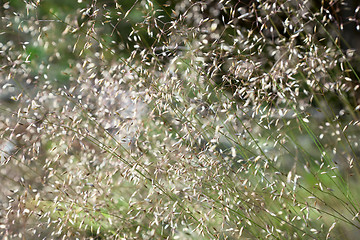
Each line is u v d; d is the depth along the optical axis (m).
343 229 3.59
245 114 3.57
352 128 4.08
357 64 4.45
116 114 3.74
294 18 3.79
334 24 4.61
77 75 4.04
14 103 4.27
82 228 4.02
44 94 3.89
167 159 3.50
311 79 3.91
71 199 3.63
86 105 3.81
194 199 3.54
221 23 4.40
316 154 4.12
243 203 3.43
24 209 3.68
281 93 3.42
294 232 3.59
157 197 3.75
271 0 3.69
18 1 5.04
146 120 3.61
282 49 3.67
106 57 4.74
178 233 3.85
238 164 3.81
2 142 4.04
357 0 4.57
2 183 4.31
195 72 3.56
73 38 4.76
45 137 4.06
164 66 3.84
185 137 3.54
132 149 3.87
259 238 3.47
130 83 3.71
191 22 3.84
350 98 4.27
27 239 3.97
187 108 3.53
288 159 4.05
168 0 5.16
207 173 3.50
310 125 4.25
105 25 6.54
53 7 6.25
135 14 6.64
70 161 4.04
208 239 3.73
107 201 3.88
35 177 4.38
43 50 4.66
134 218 3.70
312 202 3.71
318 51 3.71
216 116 3.51
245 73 3.50
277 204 3.67
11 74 3.89
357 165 3.79
